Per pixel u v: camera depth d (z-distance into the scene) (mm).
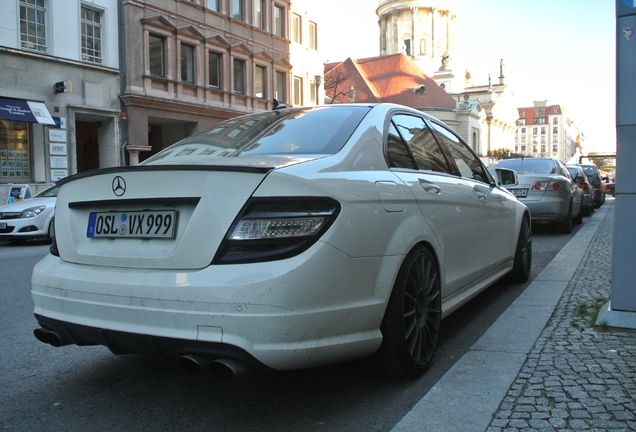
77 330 2691
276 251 2314
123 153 22703
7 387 3197
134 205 2660
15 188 16672
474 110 82625
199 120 26141
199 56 26062
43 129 19844
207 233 2402
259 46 30250
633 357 3221
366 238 2631
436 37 94625
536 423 2447
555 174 10867
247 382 3197
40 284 2881
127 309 2494
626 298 3865
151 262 2527
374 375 3213
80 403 2951
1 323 4715
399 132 3525
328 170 2656
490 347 3547
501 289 5480
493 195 4711
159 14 23844
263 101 30547
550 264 6879
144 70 23234
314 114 3482
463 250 3844
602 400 2652
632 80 3740
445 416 2570
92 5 21266
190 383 3219
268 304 2256
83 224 2861
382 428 2568
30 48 19406
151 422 2701
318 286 2363
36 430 2635
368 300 2652
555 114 190125
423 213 3209
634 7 3729
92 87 21359
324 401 2891
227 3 27828
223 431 2582
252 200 2371
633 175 3807
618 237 3863
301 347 2330
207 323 2311
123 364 3590
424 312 3217
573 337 3654
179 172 2516
